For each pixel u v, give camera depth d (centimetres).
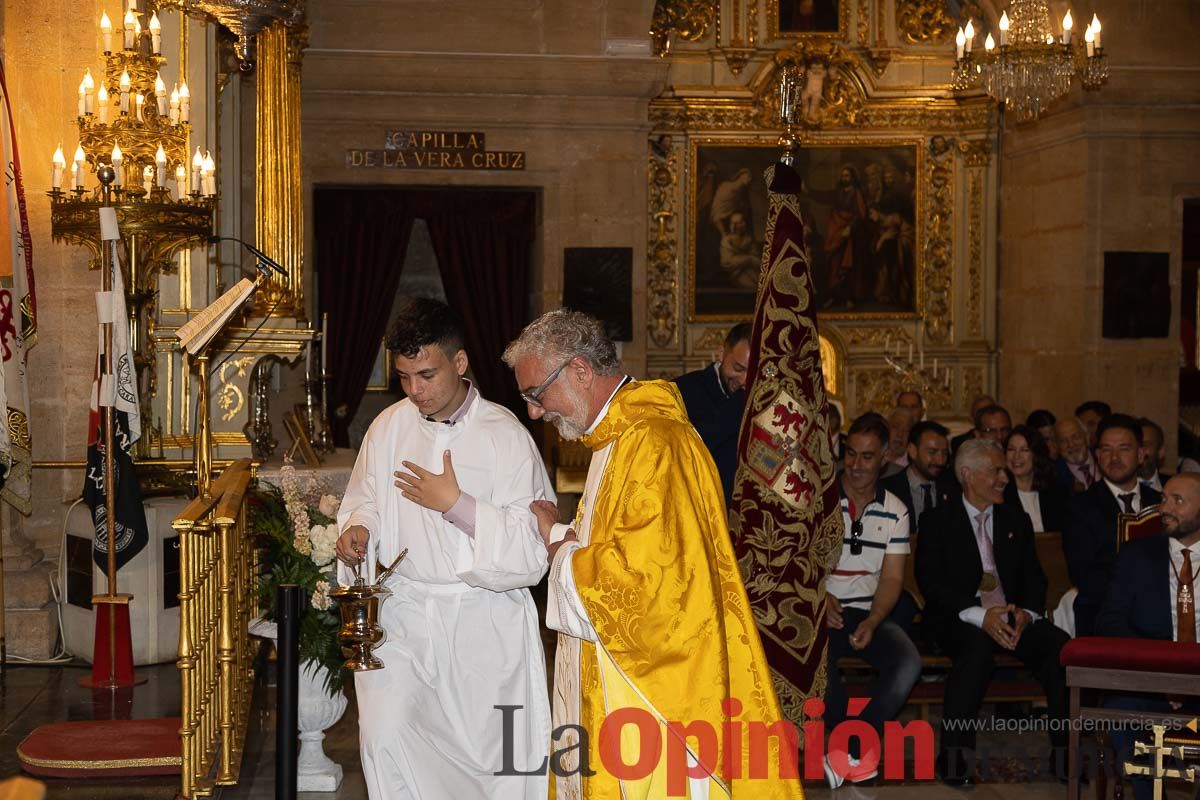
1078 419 927
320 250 1226
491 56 1186
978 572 587
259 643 614
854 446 582
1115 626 517
